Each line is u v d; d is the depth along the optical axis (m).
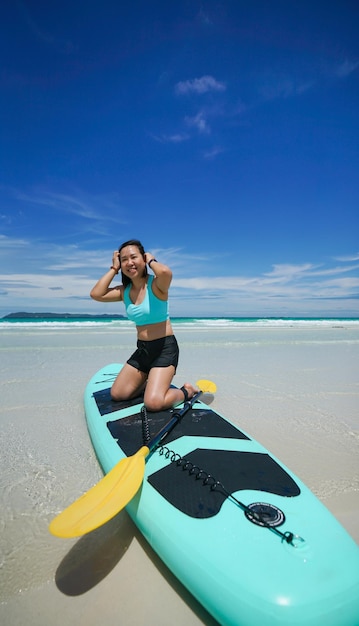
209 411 3.40
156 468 2.36
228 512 1.93
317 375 6.51
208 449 2.61
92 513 1.96
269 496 2.05
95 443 3.04
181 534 1.83
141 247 3.61
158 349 3.61
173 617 1.69
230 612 1.50
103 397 4.00
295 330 16.59
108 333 13.00
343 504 2.55
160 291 3.51
